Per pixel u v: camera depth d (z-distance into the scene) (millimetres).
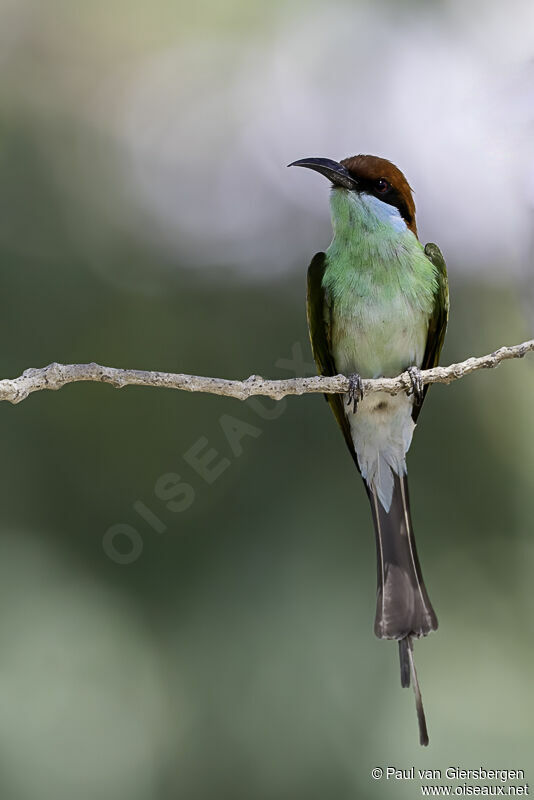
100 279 11922
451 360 12078
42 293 11594
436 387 11688
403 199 8805
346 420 8953
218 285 12258
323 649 10305
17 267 11570
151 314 11922
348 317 8602
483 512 11336
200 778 9562
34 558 10430
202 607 10406
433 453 11461
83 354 11562
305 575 10609
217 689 10023
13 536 10477
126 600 10445
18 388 6309
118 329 11797
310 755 9734
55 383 6461
